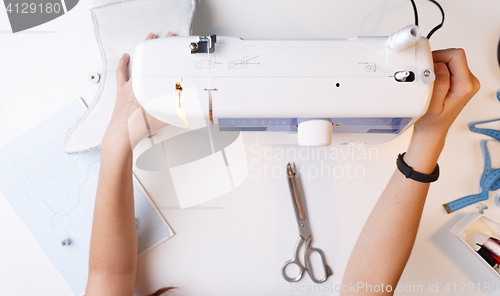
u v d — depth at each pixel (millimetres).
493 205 675
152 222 677
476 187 676
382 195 546
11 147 658
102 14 579
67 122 667
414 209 503
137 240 648
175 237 682
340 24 674
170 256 682
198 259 684
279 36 674
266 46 407
